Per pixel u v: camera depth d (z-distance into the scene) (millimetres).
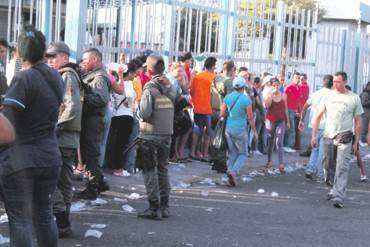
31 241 6410
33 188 6637
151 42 15344
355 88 26844
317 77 23578
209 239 8938
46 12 12648
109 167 13133
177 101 10312
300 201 12273
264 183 14109
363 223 10641
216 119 15805
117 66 12602
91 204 10516
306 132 20953
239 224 10000
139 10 14828
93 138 10383
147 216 9867
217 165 14289
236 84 13359
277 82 15641
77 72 8852
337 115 11969
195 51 17188
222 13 18219
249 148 17422
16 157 6359
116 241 8516
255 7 19703
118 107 12828
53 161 6680
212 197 12078
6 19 12773
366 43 27641
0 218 9141
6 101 6461
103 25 13734
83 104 9812
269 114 15633
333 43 24516
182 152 15414
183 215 10352
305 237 9438
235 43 18938
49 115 6660
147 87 9633
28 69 6625
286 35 21641
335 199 11844
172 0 15867
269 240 9109
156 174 9844
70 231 8508
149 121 9672
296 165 17000
